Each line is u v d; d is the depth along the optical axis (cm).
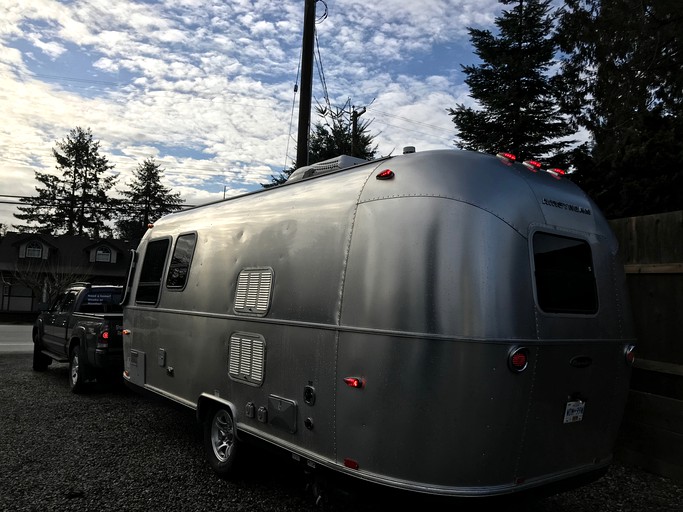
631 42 1086
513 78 1575
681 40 987
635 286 529
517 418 310
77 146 5491
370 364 326
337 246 367
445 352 302
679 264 484
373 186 359
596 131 1228
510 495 310
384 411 316
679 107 1040
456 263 309
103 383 838
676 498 436
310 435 366
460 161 344
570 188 386
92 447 554
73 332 849
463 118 1612
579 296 355
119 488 444
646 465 491
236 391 449
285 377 393
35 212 5400
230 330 462
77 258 3753
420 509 307
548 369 324
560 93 1480
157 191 5706
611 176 680
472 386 299
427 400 303
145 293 627
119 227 5991
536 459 325
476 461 301
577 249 362
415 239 322
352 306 344
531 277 324
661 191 614
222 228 505
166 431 619
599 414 364
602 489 455
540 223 340
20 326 2706
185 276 548
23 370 1078
